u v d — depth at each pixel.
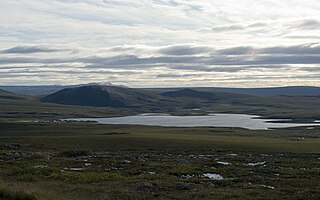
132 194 27.28
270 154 74.75
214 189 29.89
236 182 34.59
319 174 40.66
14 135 134.00
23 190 22.91
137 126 187.12
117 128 171.88
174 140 97.00
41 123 196.00
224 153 76.06
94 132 143.25
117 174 38.41
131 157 61.06
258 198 25.80
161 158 60.62
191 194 27.30
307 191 28.69
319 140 117.50
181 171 41.28
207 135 128.75
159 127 181.12
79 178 35.53
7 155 59.41
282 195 27.16
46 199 21.39
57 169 40.59
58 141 97.38
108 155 65.88
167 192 28.34
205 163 52.06
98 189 29.17
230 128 183.75
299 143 97.31
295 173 41.38
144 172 41.38
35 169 40.19
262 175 39.91
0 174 37.47
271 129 189.88
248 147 87.44
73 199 22.94
